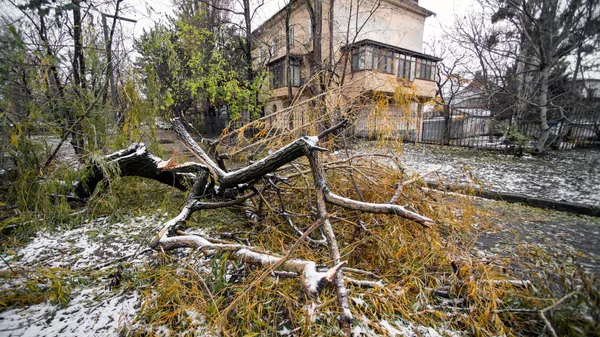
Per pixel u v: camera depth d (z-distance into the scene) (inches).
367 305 53.6
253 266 64.2
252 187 94.8
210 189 103.6
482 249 81.8
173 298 55.6
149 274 67.5
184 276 64.3
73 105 115.9
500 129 270.4
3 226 90.2
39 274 66.6
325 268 56.2
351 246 74.4
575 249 80.9
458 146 332.2
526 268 67.3
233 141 133.3
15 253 82.1
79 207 114.3
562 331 44.6
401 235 72.4
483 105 310.5
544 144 223.5
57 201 102.0
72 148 122.3
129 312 55.9
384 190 93.6
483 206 125.3
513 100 225.5
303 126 104.0
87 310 56.9
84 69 127.0
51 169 107.9
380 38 391.5
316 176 74.5
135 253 80.7
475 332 49.2
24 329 51.3
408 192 95.0
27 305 58.8
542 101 156.3
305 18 371.2
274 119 111.0
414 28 434.9
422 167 203.3
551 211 118.3
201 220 104.9
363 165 105.3
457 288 59.6
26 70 91.9
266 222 90.4
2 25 64.7
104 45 128.1
